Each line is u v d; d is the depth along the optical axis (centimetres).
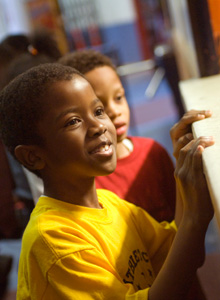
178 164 65
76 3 563
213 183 48
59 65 71
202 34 135
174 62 290
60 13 441
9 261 178
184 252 63
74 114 66
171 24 276
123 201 83
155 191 108
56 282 62
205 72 138
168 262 64
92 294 62
